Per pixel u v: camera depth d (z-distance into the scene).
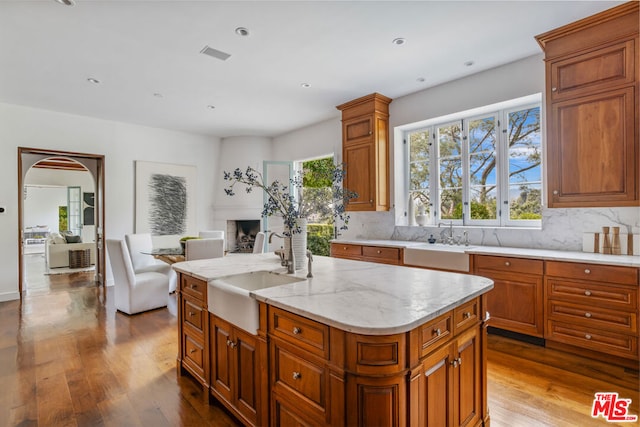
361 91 4.04
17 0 2.19
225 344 1.89
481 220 3.73
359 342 1.19
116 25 2.52
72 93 3.97
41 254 9.59
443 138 4.07
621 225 2.71
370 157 4.18
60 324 3.48
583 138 2.53
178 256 4.13
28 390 2.21
